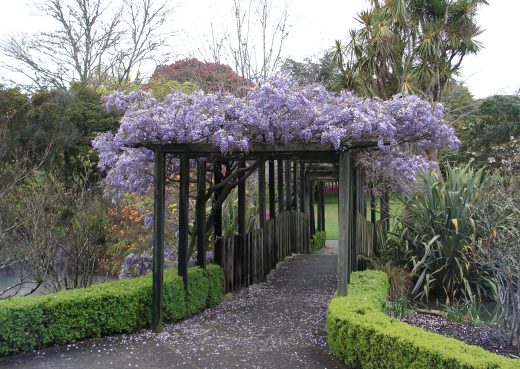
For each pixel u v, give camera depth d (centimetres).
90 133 1253
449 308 593
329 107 509
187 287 570
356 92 1242
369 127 483
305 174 1339
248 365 405
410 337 345
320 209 1644
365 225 808
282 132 491
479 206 692
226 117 484
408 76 1220
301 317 572
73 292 488
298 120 488
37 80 1709
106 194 767
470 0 1287
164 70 1596
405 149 858
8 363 412
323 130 486
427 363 322
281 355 430
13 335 429
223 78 1138
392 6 1234
